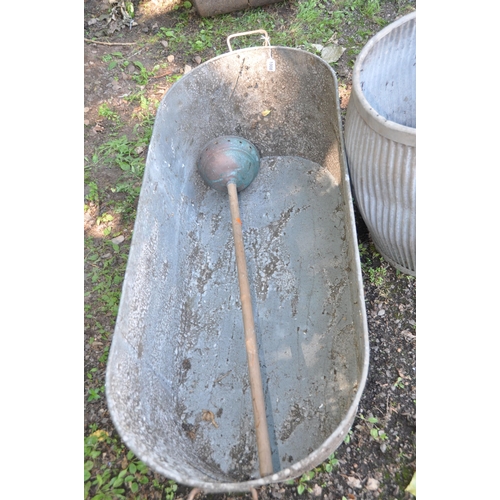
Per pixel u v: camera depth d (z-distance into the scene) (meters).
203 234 1.87
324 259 1.70
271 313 1.62
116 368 1.23
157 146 1.70
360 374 1.26
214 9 2.52
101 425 1.50
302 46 2.36
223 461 1.37
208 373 1.53
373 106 1.67
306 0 2.54
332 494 1.31
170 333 1.58
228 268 1.76
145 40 2.56
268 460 1.21
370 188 1.42
